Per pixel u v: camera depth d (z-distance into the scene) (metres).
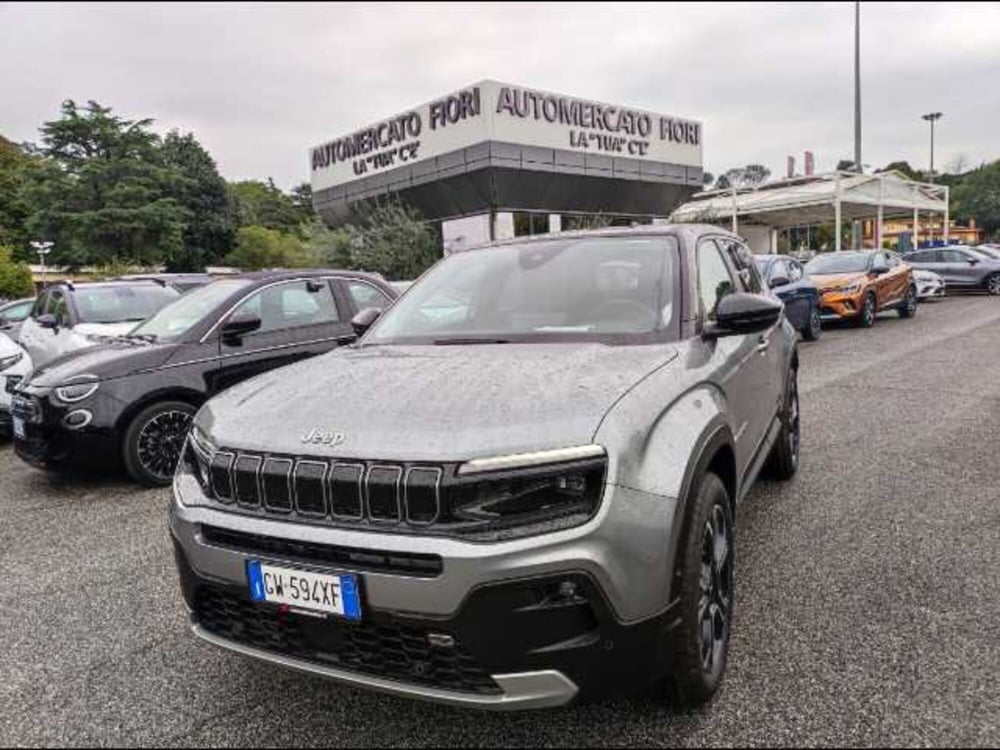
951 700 2.53
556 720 2.54
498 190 24.80
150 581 3.97
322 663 2.30
